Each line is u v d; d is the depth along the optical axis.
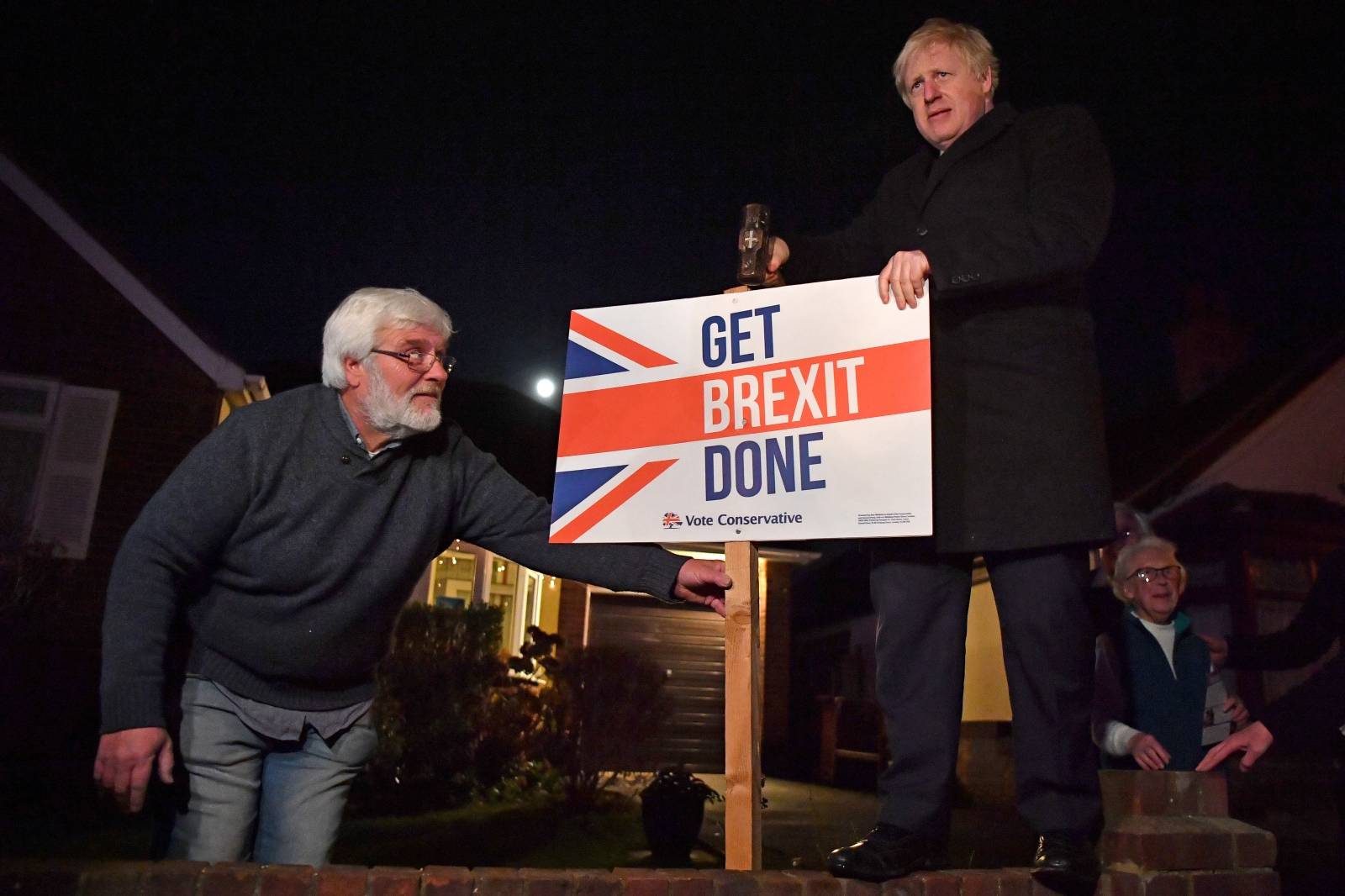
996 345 2.36
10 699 8.18
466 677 8.61
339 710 2.51
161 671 2.22
